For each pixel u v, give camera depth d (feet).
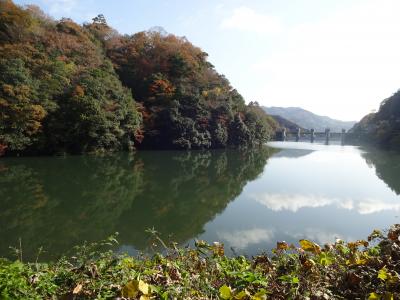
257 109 242.99
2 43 119.75
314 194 55.98
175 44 190.29
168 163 98.78
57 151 100.73
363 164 107.76
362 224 37.76
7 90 87.40
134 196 53.42
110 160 98.27
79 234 33.83
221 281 11.38
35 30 132.26
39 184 59.41
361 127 288.92
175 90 154.71
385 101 274.16
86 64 136.98
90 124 102.99
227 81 215.51
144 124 136.98
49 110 97.96
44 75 105.29
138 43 184.96
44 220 38.78
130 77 164.76
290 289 10.11
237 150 164.66
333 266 12.01
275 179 73.46
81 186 59.57
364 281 10.98
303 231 35.04
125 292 8.05
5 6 131.75
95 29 191.31
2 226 36.04
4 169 72.43
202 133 151.43
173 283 10.25
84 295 9.39
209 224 37.55
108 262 11.28
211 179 72.33
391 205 47.42
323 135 334.44
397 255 12.07
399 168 96.07
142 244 30.32
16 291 9.14
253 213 42.57
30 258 26.99
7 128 88.38
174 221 39.11
